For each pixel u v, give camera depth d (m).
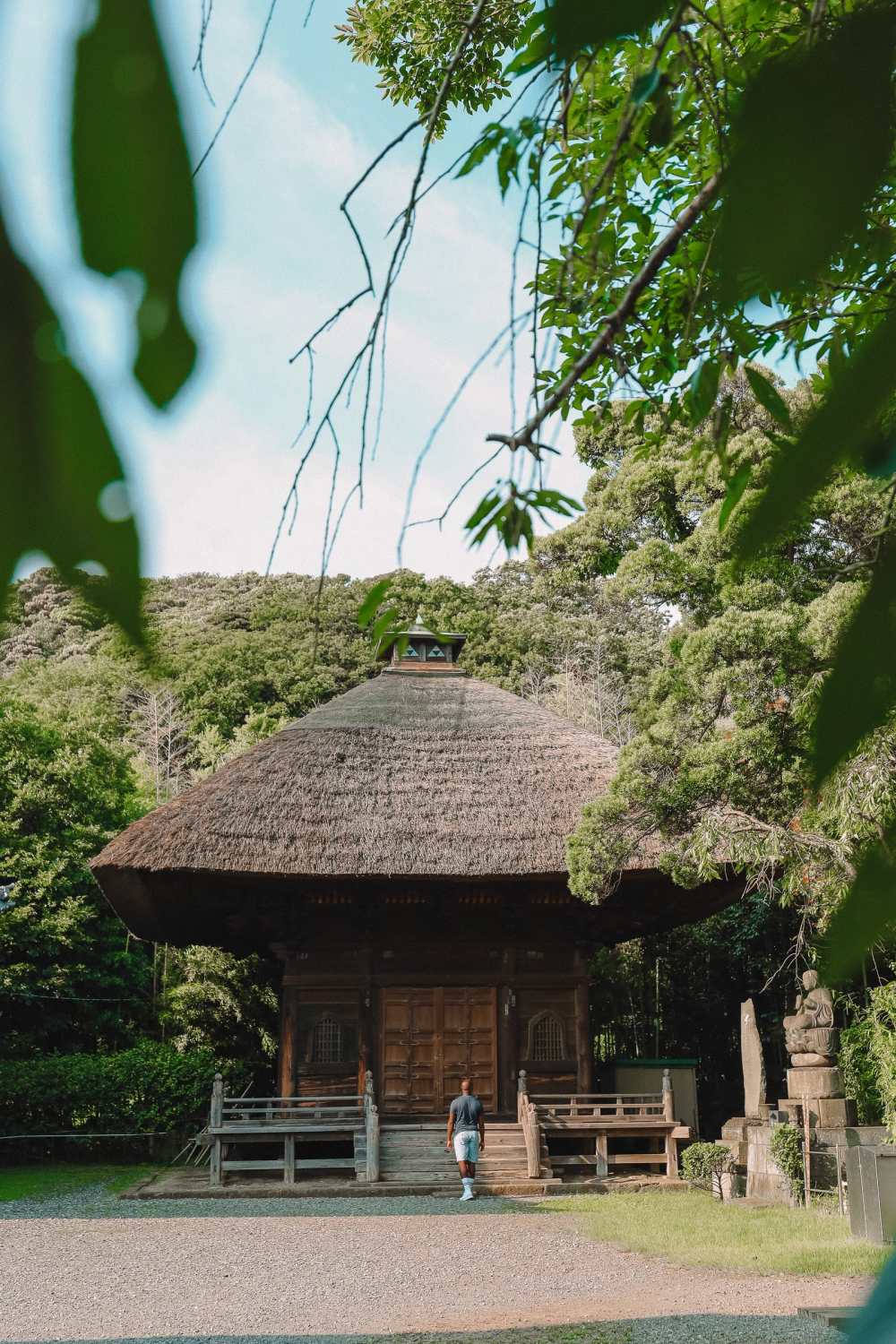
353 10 3.19
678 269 2.97
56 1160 19.06
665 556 11.29
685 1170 15.12
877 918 0.56
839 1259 9.47
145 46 0.37
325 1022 17.00
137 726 28.44
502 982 17.30
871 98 0.46
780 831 9.66
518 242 1.24
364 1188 14.70
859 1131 12.98
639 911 17.41
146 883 16.08
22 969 20.38
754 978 22.22
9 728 22.33
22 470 0.36
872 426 0.50
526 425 1.10
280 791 16.70
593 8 0.45
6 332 0.35
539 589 33.41
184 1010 22.05
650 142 1.08
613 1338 7.46
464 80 2.96
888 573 0.53
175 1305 8.88
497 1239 11.41
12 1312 8.68
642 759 11.31
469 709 19.19
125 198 0.36
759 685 10.11
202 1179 15.77
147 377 0.37
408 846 16.02
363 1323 8.20
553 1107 15.98
